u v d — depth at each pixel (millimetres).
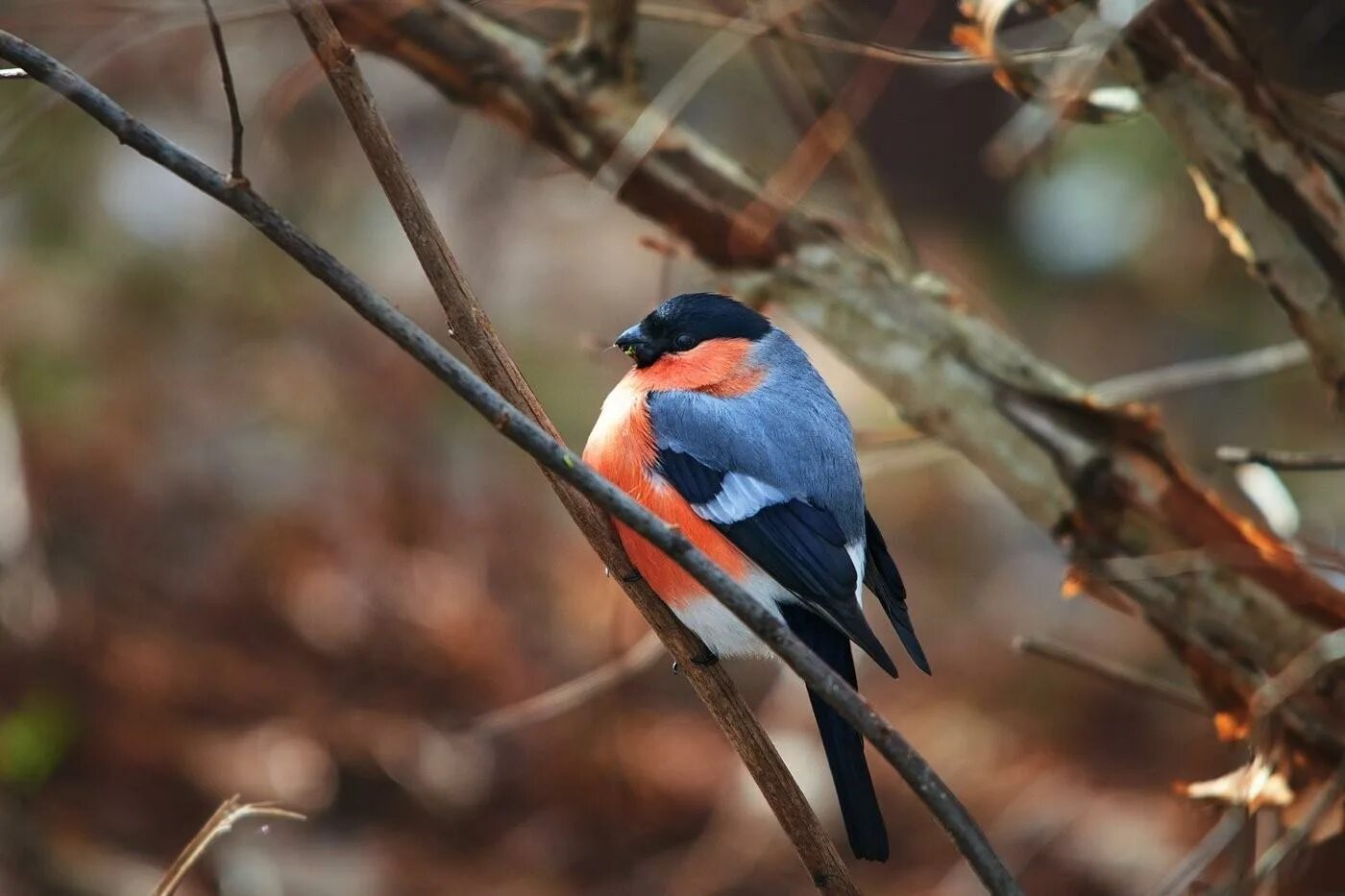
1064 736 12047
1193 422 13711
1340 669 7496
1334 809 7133
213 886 10156
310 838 10562
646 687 12086
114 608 11531
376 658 11711
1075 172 14625
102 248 12961
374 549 12297
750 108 15484
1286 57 8266
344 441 12898
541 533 12922
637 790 11180
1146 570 7750
